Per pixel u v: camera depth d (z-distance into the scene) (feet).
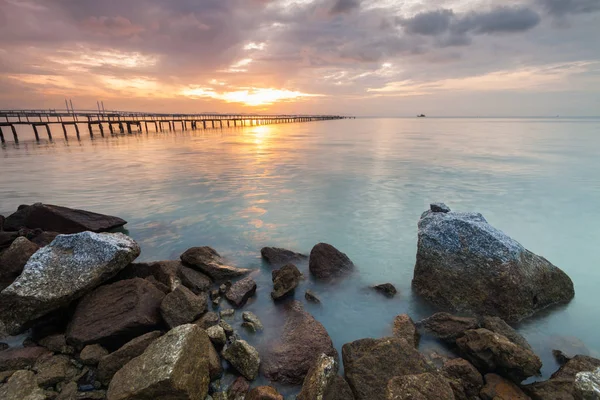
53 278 16.20
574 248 26.27
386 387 11.23
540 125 279.08
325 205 37.32
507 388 12.05
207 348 13.12
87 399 12.00
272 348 14.48
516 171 56.85
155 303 16.56
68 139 138.21
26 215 27.86
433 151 87.45
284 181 49.83
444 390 10.85
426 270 19.12
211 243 27.07
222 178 52.03
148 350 12.29
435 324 15.72
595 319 17.19
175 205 37.40
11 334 15.40
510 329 14.73
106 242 18.07
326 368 11.75
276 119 381.40
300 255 24.30
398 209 35.78
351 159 73.15
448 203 37.99
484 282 17.24
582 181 48.73
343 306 18.40
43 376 12.67
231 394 12.25
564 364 13.37
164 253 25.32
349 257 24.54
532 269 17.75
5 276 19.60
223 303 18.30
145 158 75.87
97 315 15.42
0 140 128.06
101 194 42.27
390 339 13.37
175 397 10.91
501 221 32.30
